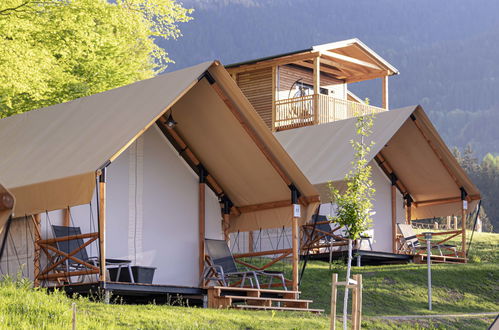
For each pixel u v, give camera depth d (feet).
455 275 61.98
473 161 305.32
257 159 50.67
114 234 48.42
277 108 96.99
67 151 43.65
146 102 44.73
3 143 49.49
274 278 57.47
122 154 49.65
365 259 70.33
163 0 71.00
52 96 77.30
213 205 54.65
